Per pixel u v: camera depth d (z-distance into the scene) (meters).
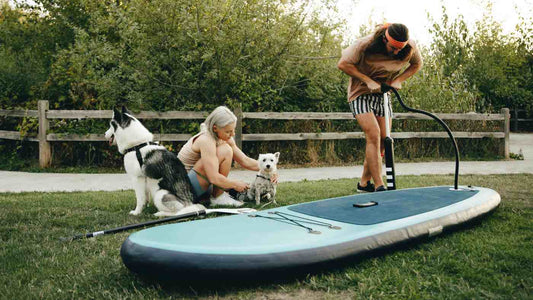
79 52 7.50
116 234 2.92
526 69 17.03
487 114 9.02
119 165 7.58
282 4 7.82
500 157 8.88
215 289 1.95
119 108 7.44
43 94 8.23
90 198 4.38
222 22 7.35
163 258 1.88
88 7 8.05
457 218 2.64
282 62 7.82
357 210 2.63
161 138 7.31
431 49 14.17
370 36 4.00
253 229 2.22
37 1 10.07
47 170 7.18
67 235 2.92
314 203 2.85
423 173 6.47
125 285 2.02
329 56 8.34
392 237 2.25
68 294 1.91
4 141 8.12
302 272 1.94
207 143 3.73
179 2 7.15
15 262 2.35
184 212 3.43
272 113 7.81
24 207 3.84
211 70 7.32
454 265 2.15
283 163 8.16
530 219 3.10
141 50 7.05
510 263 2.15
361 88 4.29
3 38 9.64
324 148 8.44
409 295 1.81
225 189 4.03
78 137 7.33
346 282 1.98
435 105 9.31
